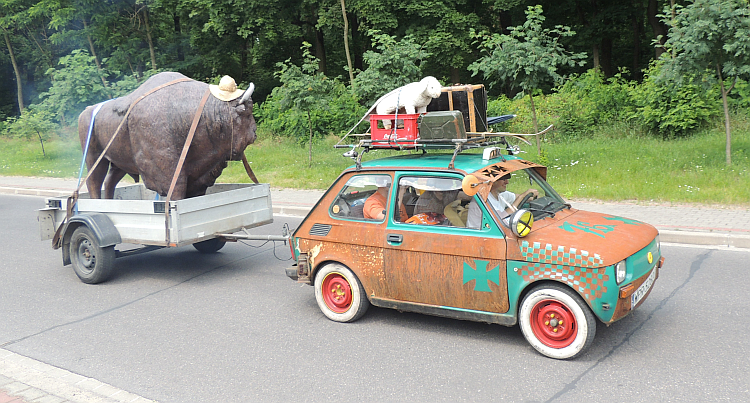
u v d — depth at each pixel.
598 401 4.11
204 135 7.86
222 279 7.91
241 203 8.08
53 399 4.42
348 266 5.73
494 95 30.64
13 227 12.24
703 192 10.67
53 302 7.15
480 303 5.03
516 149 6.08
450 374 4.65
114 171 9.30
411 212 5.41
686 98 16.31
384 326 5.80
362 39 35.47
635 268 4.71
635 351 4.91
